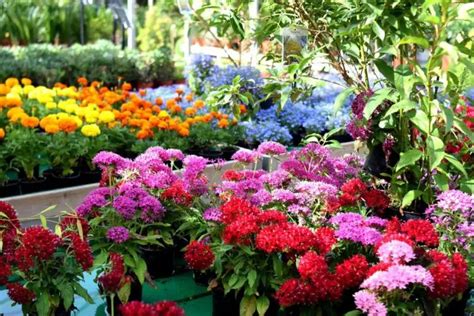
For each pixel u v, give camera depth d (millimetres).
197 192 3178
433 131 2945
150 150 3512
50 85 8883
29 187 4383
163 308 1898
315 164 3412
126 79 10000
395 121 3193
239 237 2529
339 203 2939
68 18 13680
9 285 2344
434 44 2709
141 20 14656
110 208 2945
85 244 2422
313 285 2367
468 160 3342
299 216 2840
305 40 3637
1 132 4230
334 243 2525
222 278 2691
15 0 12945
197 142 5258
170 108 5578
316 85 3389
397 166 2863
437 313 2354
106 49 10328
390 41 3084
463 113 3523
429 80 2816
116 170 3340
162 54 10445
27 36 12930
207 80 6949
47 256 2312
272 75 3557
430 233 2549
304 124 6285
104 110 5129
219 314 2803
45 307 2363
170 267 3332
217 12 3607
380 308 2170
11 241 2459
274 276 2613
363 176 3467
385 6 2885
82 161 4625
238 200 2738
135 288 2932
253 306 2600
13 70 8570
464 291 2604
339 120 6262
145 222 3002
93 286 3250
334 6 3357
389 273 2201
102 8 14094
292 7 3359
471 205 2619
